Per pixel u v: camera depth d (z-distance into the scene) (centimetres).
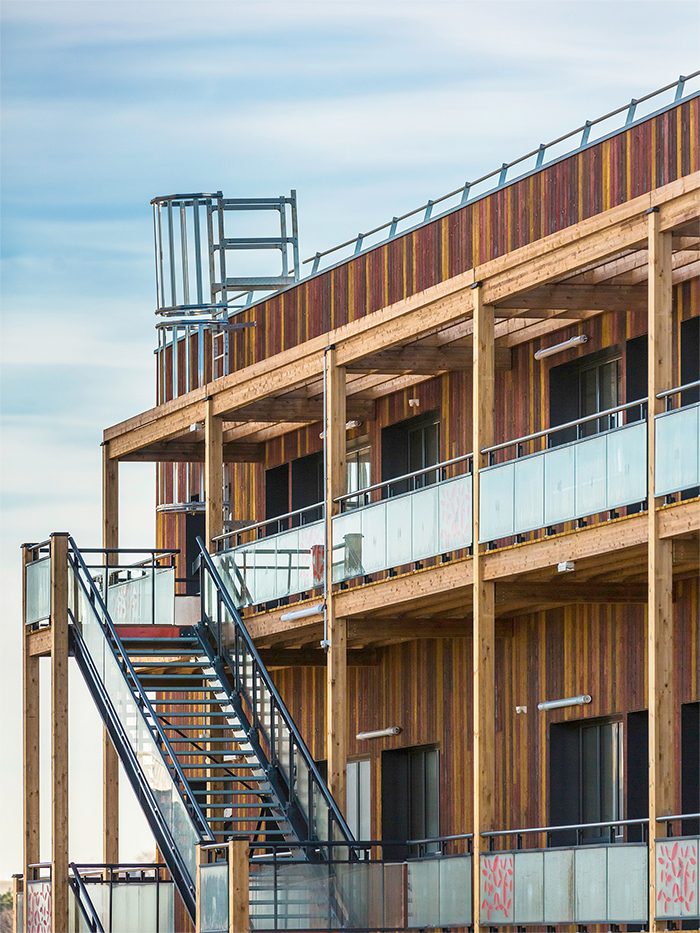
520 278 2659
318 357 3197
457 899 2677
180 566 4378
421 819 3462
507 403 3175
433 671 3388
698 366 2691
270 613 3306
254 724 3139
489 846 2656
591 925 2736
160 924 3228
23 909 3556
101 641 3288
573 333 2978
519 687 3142
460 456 2972
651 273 2375
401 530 2928
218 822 3281
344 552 3080
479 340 2738
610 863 2372
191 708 4159
